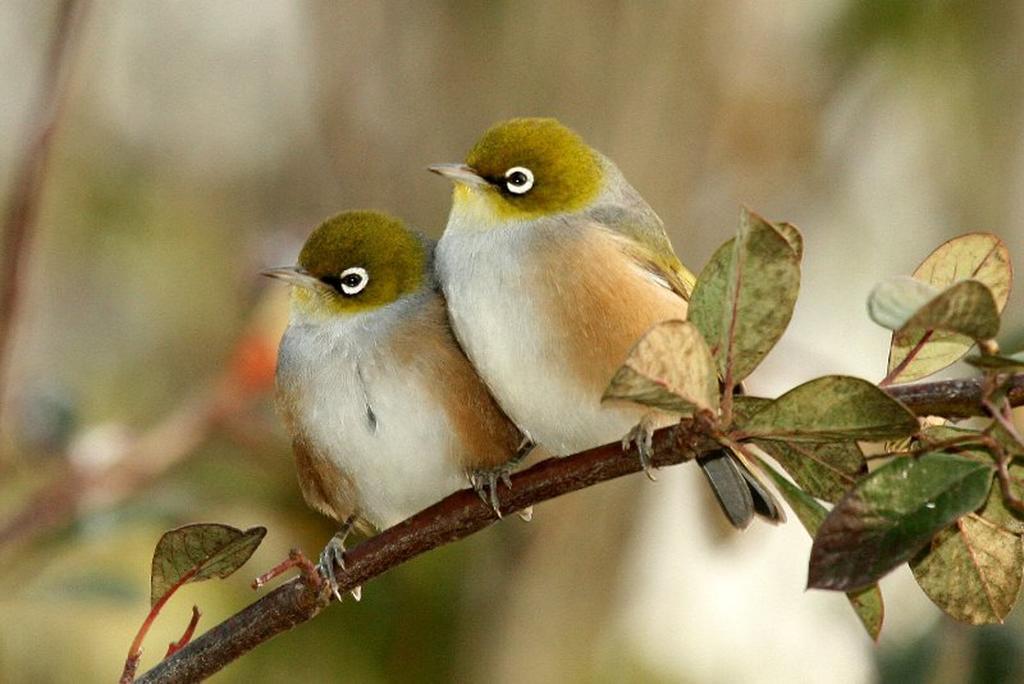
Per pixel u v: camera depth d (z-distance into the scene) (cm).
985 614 627
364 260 865
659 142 1270
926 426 604
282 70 1603
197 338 1541
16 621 1230
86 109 1539
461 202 884
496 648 1230
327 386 855
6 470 1054
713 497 1047
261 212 1563
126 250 1551
